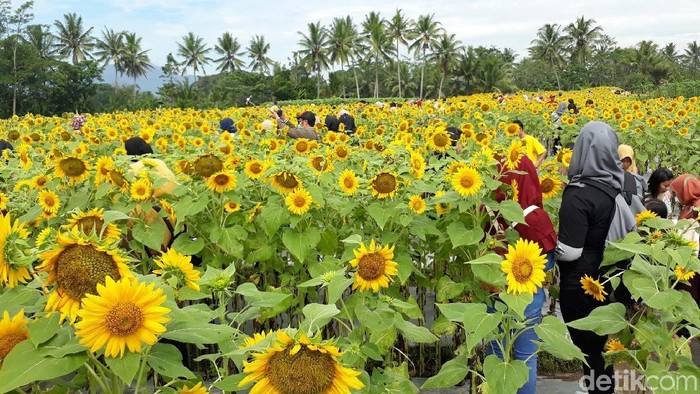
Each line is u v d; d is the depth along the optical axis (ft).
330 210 14.20
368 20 276.62
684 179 16.30
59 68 216.74
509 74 295.07
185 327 5.93
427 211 14.12
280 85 270.05
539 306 11.20
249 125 40.45
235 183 12.42
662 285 8.44
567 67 300.81
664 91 116.67
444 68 265.54
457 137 24.75
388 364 10.93
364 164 15.38
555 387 13.32
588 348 11.58
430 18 263.08
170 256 6.56
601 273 11.66
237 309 14.43
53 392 6.66
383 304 8.34
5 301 5.73
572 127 41.27
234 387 6.35
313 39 269.03
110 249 5.24
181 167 14.60
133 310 4.93
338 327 14.25
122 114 61.26
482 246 11.14
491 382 7.70
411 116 47.14
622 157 19.08
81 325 4.82
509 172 11.45
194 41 308.40
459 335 14.32
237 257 12.01
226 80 277.23
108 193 13.12
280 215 12.08
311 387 5.08
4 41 208.23
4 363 5.07
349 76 314.35
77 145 20.59
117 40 285.23
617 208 11.79
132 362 4.93
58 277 5.13
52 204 12.68
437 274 14.11
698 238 12.51
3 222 5.33
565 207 11.39
